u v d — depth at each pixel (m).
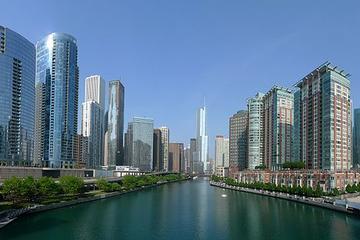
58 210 184.12
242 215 184.50
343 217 175.88
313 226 153.00
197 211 199.38
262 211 199.88
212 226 154.50
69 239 125.12
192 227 152.00
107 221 161.12
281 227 151.88
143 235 135.62
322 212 193.75
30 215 163.38
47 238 124.62
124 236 133.25
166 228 149.00
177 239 130.50
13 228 137.25
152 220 167.00
